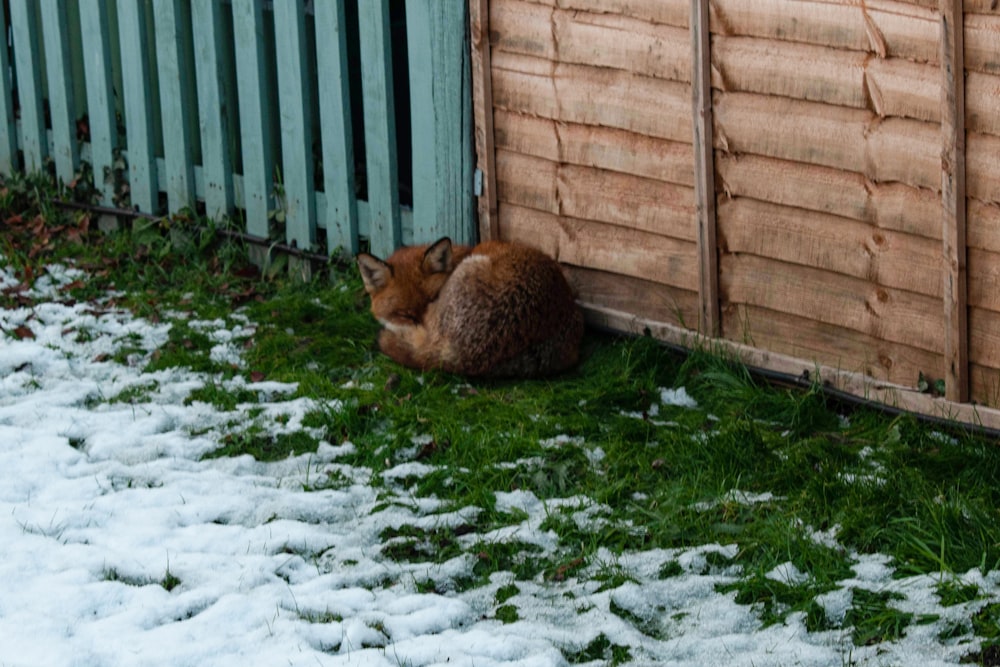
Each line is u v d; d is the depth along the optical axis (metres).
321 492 9.17
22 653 6.95
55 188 15.10
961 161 9.17
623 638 7.11
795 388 10.60
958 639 6.88
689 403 10.72
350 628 7.17
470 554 8.27
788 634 7.09
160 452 9.90
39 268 13.47
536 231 12.00
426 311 11.36
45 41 14.51
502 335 10.90
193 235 13.98
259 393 10.94
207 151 13.73
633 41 10.77
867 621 7.14
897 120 9.51
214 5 13.19
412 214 12.72
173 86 13.71
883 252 9.88
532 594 7.79
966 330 9.54
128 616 7.41
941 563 7.57
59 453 9.75
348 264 13.09
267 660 6.88
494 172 12.06
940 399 9.77
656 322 11.40
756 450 9.46
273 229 13.55
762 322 10.80
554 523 8.59
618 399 10.61
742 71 10.21
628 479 9.17
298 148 13.07
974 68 8.98
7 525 8.52
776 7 9.89
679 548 8.28
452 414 10.37
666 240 11.14
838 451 9.46
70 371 11.46
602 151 11.27
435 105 12.10
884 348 10.12
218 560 8.12
